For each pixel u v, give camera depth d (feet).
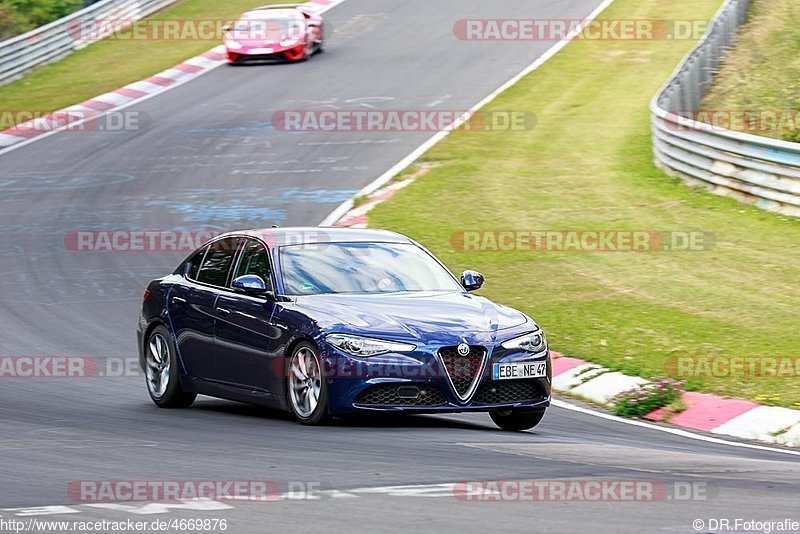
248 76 375.25
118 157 290.35
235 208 240.53
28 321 167.43
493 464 84.17
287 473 80.28
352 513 67.56
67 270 199.11
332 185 255.70
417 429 102.73
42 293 184.44
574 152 274.98
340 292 108.78
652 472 82.74
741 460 93.04
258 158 282.77
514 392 103.04
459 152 278.87
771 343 137.59
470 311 105.81
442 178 255.91
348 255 113.60
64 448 92.07
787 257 179.83
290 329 104.22
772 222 201.77
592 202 229.45
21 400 121.60
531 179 252.01
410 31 428.56
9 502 71.67
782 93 295.07
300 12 400.47
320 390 101.09
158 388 120.78
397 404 99.45
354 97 342.03
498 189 244.42
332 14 467.52
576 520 66.13
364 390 99.14
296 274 110.01
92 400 123.34
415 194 243.81
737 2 369.50
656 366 131.44
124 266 201.16
